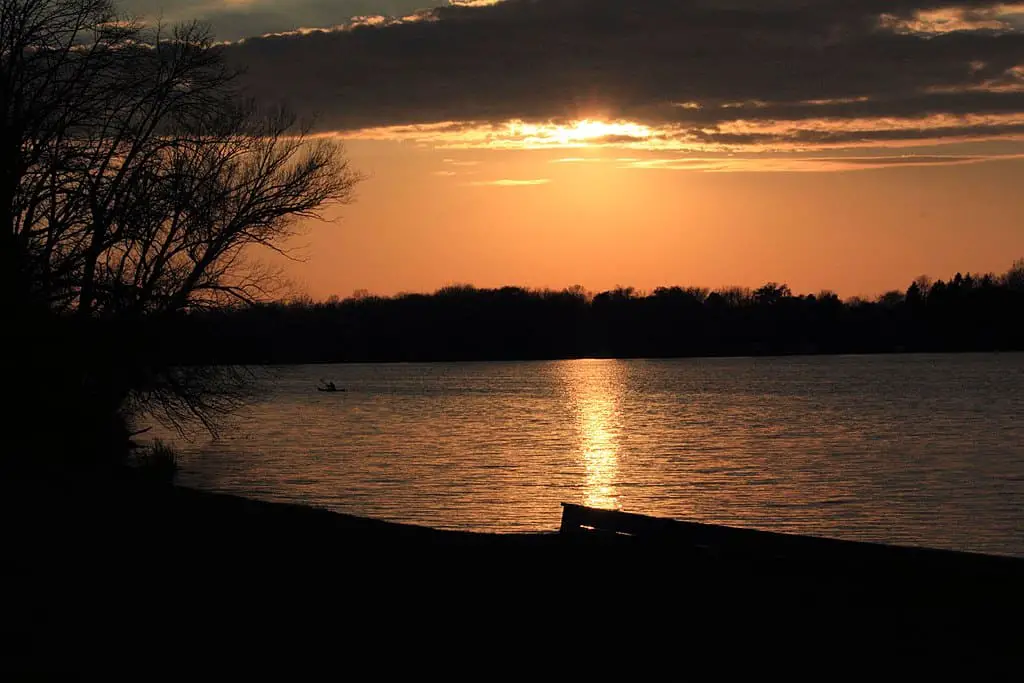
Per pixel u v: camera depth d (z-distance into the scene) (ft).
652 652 35.17
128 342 104.78
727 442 189.16
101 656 33.14
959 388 364.38
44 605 39.19
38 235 98.27
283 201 119.96
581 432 213.25
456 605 40.96
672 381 473.67
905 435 199.21
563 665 33.60
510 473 140.67
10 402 95.81
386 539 54.49
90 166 103.30
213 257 115.44
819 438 195.21
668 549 51.49
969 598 41.11
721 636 36.99
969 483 128.47
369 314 613.11
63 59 101.96
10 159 94.68
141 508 63.62
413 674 32.45
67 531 54.85
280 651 34.37
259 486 123.44
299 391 404.16
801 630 37.50
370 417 260.83
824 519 102.58
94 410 105.81
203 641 35.19
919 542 90.89
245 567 46.78
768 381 451.53
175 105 113.80
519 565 48.34
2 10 97.40
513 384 464.24
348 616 38.93
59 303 100.07
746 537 48.78
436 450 172.96
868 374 496.64
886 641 36.40
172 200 107.45
